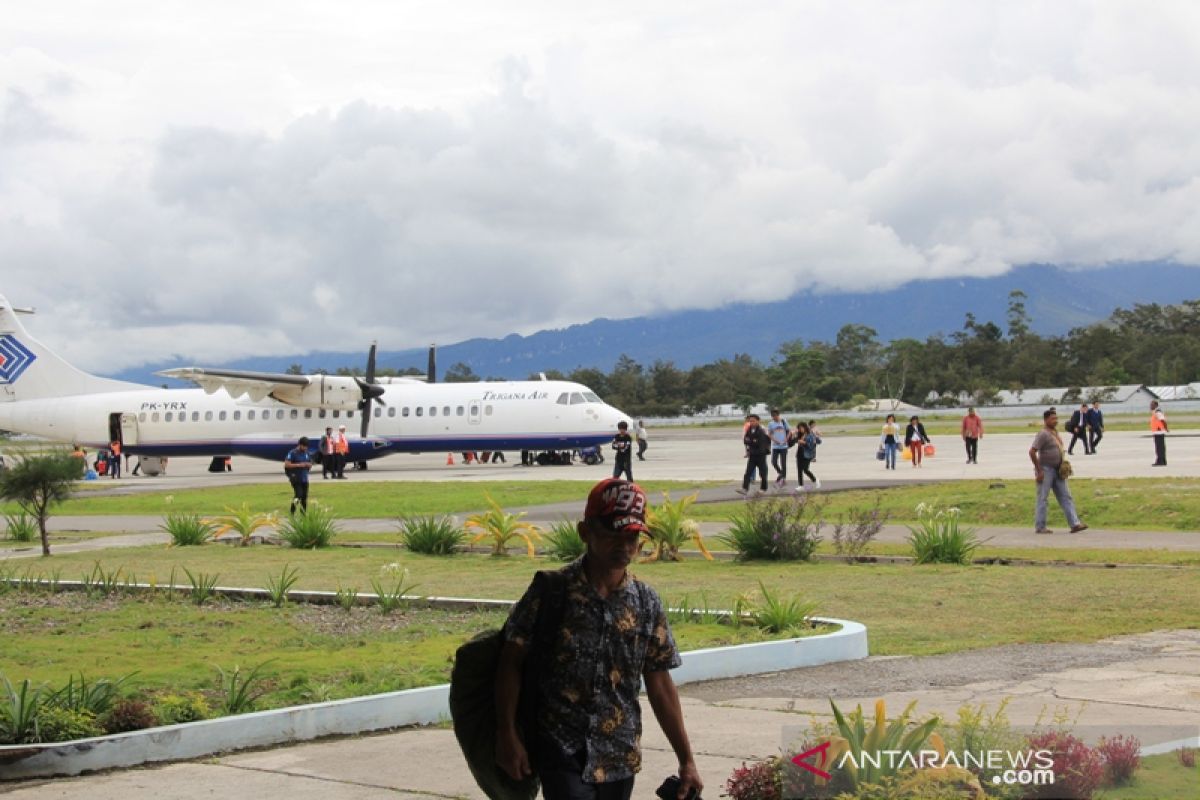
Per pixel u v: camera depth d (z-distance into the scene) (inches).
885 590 605.6
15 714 310.8
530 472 1775.3
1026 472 1362.0
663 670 200.2
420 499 1312.7
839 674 398.6
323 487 1534.2
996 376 6190.9
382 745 321.4
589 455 2010.3
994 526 948.0
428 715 350.6
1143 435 2215.8
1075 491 1047.0
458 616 556.4
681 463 1914.4
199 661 442.3
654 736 319.3
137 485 1808.6
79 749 295.6
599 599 191.3
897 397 6210.6
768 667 408.5
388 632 510.3
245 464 2625.5
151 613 580.4
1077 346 6235.2
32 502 921.5
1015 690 358.6
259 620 552.1
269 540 988.6
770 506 799.1
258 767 299.4
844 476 1428.4
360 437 1924.2
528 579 704.4
